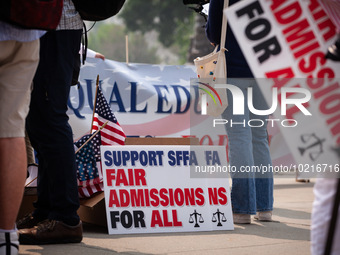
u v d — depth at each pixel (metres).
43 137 8.69
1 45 6.86
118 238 9.43
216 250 8.48
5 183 6.86
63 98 8.73
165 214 10.22
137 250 8.38
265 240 9.43
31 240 8.65
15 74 6.99
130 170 10.29
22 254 7.94
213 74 11.41
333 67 6.01
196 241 9.23
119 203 10.05
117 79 15.67
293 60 6.09
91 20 9.05
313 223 5.66
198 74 11.59
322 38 6.04
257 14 6.14
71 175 8.80
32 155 11.73
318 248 5.58
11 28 6.82
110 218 9.91
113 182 10.13
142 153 10.45
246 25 6.16
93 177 10.28
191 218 10.34
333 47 5.77
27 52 7.04
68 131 8.82
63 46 8.67
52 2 6.94
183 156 10.63
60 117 8.73
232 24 6.18
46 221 8.85
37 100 8.60
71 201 8.77
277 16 6.11
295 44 6.08
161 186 10.35
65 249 8.37
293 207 14.30
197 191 10.52
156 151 10.52
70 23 8.74
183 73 16.34
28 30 6.94
